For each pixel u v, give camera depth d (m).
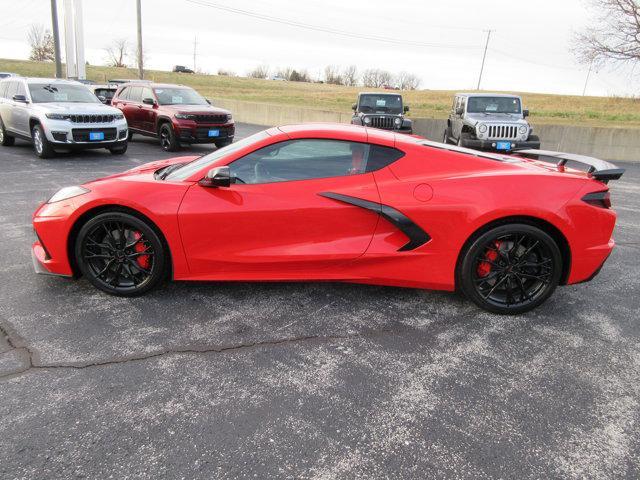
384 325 3.23
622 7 23.31
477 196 3.21
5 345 2.83
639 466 2.03
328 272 3.39
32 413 2.25
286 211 3.26
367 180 3.30
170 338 2.97
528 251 3.28
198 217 3.26
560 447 2.13
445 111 28.94
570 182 3.28
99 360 2.70
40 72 52.72
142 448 2.05
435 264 3.31
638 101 33.19
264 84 63.50
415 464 2.01
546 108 29.61
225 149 3.65
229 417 2.27
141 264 3.43
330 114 20.77
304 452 2.05
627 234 5.91
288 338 3.02
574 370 2.76
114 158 10.88
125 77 61.91
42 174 8.55
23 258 4.26
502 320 3.35
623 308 3.62
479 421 2.29
